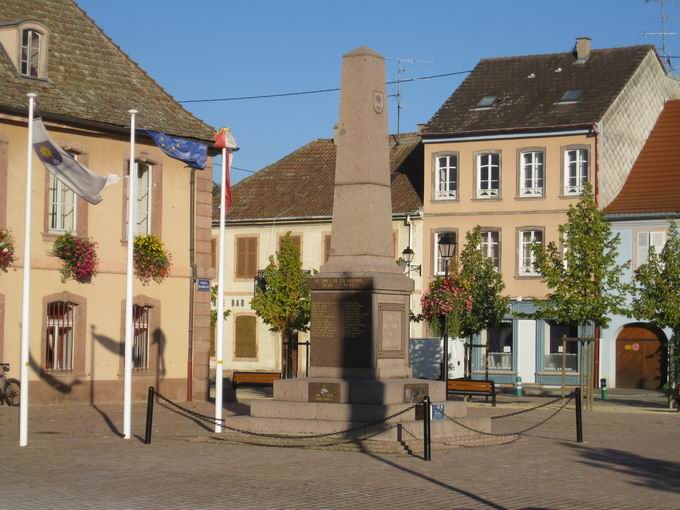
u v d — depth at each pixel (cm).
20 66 3275
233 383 4044
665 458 2202
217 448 2172
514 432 2641
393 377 2397
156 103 3581
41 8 3509
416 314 5631
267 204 6197
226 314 5253
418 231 5666
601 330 5275
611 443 2466
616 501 1627
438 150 5644
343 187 2422
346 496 1596
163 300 3519
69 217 3306
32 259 3191
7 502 1516
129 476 1766
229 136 2642
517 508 1538
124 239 3416
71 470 1830
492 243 5541
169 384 3522
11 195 3148
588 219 3928
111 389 3362
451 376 5125
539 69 5775
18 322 3144
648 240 5203
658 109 5847
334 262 2412
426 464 1961
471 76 5884
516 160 5488
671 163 5494
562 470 1947
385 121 2462
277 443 2245
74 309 3300
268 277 4453
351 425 2253
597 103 5425
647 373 5191
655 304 3750
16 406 3097
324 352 2394
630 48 5725
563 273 3931
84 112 3306
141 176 3506
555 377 5381
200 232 3622
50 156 2308
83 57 3494
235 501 1540
